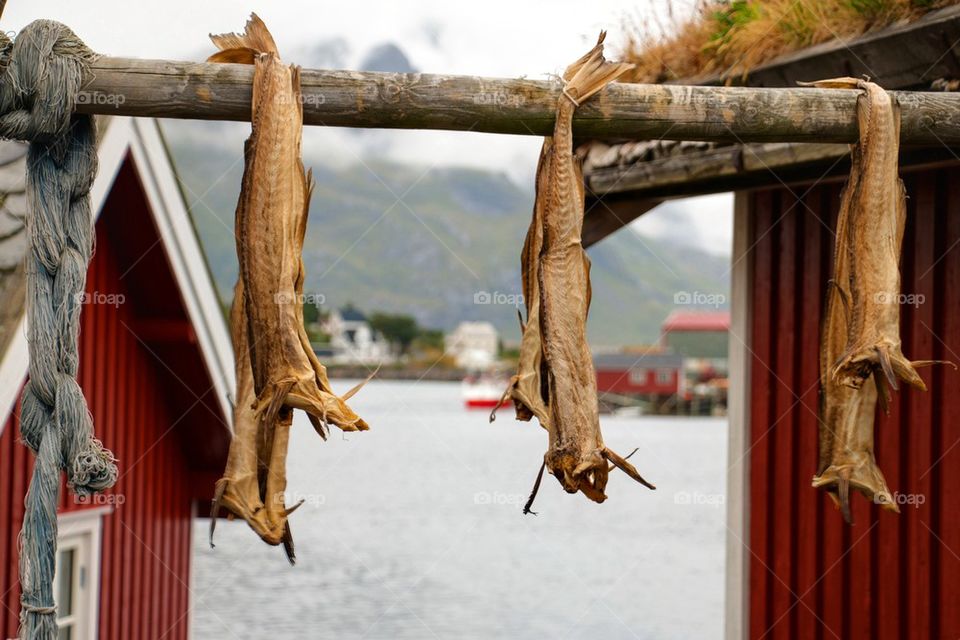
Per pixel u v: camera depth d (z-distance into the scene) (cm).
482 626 2362
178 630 1082
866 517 699
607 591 2830
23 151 781
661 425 7800
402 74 438
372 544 3522
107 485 434
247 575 2769
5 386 682
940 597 652
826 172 668
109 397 934
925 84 577
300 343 430
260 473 457
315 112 435
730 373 792
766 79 664
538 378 495
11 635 787
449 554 3434
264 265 429
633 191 784
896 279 461
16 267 711
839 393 485
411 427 7925
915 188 663
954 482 644
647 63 752
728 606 783
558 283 449
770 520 761
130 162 855
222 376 1020
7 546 783
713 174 702
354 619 2319
